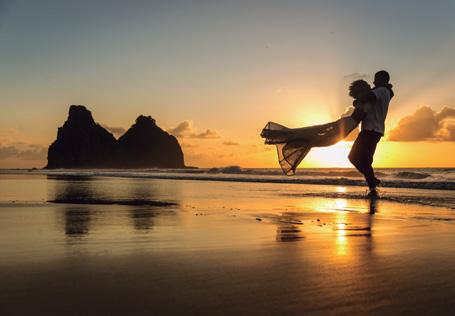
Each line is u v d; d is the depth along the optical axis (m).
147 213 6.72
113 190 13.38
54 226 5.16
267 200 9.59
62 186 15.84
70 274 2.77
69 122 152.00
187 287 2.49
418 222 5.71
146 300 2.24
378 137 9.24
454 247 3.82
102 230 4.84
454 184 14.45
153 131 163.12
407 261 3.23
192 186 16.45
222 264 3.10
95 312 2.05
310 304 2.21
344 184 17.45
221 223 5.55
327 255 3.44
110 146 155.75
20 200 9.25
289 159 8.68
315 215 6.54
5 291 2.38
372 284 2.58
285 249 3.70
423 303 2.24
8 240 4.14
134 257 3.33
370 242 4.08
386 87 9.09
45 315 2.01
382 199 9.51
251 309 2.12
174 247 3.79
